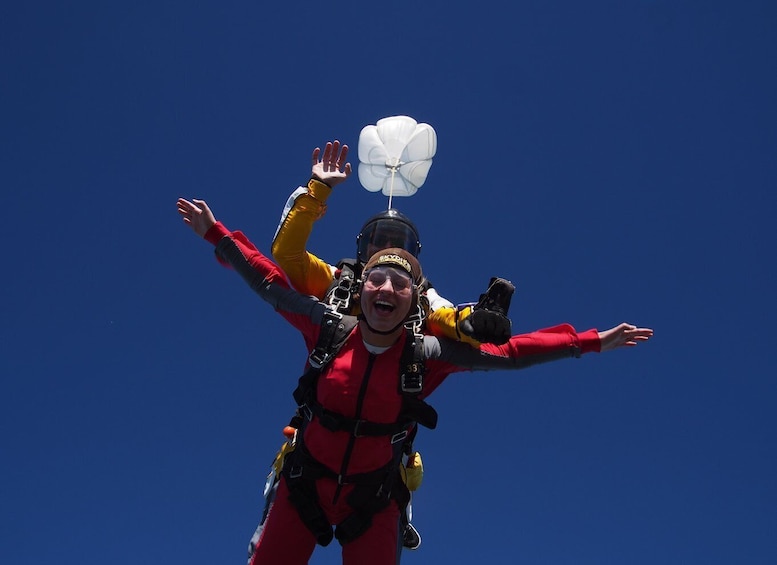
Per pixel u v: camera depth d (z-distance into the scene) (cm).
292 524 487
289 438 517
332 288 502
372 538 482
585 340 471
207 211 504
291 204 498
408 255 476
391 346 464
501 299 445
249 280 494
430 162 629
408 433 507
